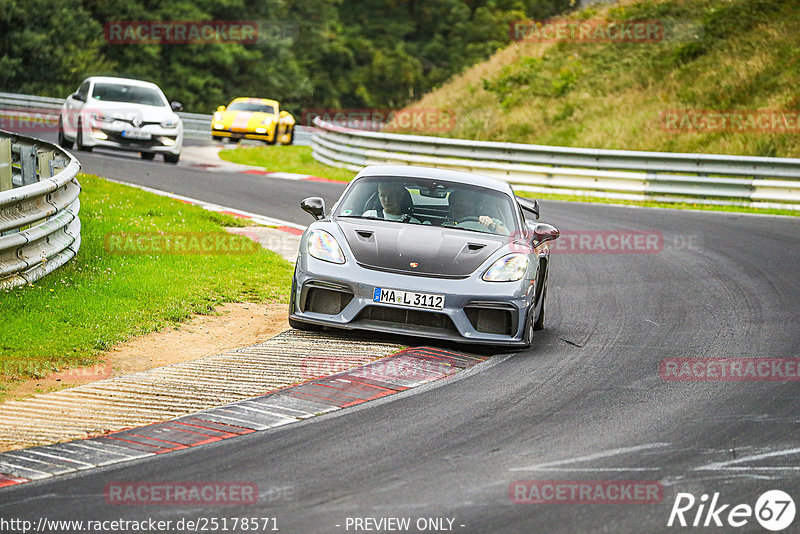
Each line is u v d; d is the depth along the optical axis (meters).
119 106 75.62
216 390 22.77
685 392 24.19
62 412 20.77
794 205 70.94
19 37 164.25
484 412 21.77
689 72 114.44
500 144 79.12
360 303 27.27
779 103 100.75
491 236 29.77
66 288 31.08
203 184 65.50
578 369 26.34
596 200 74.50
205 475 17.27
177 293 32.59
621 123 107.25
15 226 29.91
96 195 51.09
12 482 16.72
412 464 18.14
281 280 37.41
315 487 16.80
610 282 41.47
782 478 18.08
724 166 73.44
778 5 122.00
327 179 77.69
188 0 197.00
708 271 44.56
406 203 30.92
